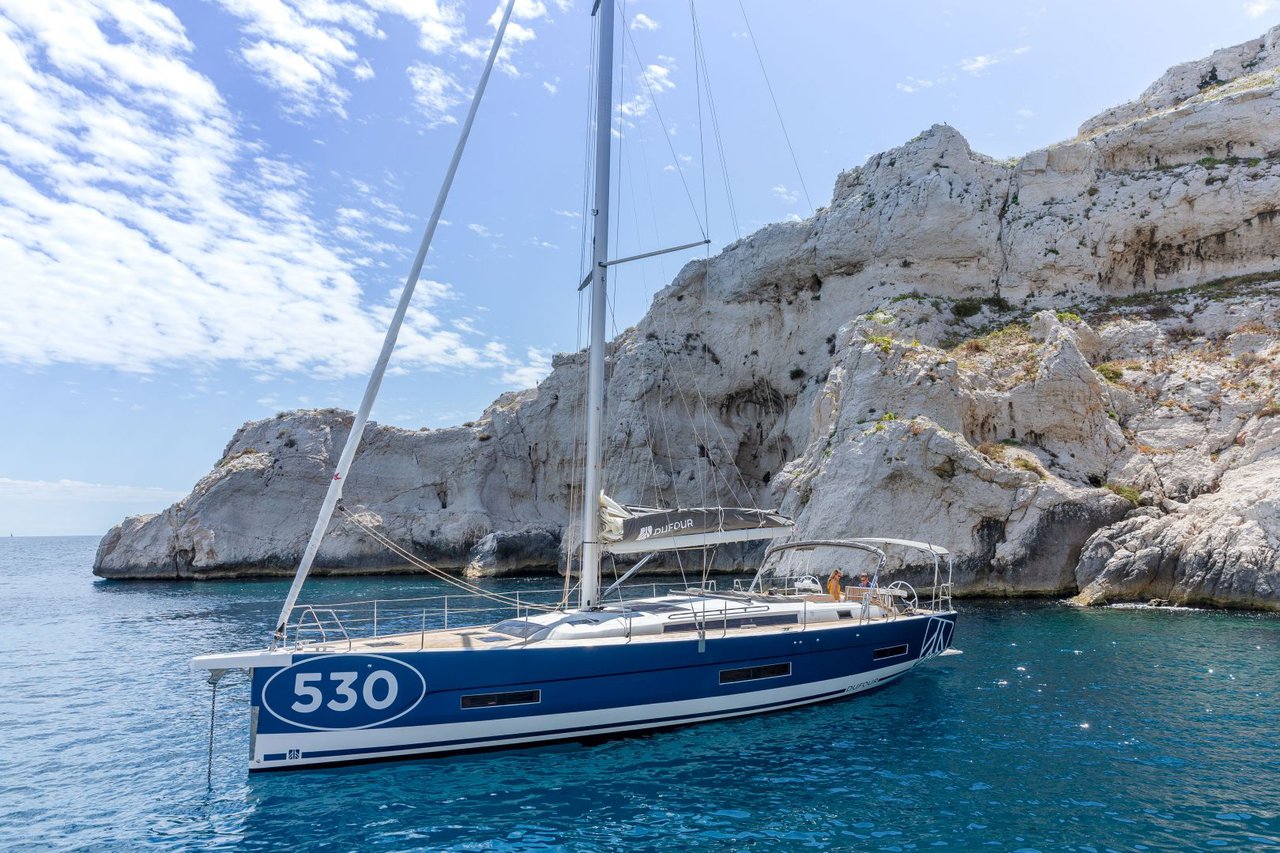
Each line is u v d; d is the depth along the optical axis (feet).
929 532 104.58
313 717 39.63
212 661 38.24
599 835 32.40
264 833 32.96
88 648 80.79
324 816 34.50
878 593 63.16
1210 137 142.61
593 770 39.96
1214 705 50.78
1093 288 143.95
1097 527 100.89
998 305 146.61
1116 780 37.88
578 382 187.73
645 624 48.49
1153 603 92.84
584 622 47.57
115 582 162.61
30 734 48.83
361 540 170.19
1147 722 47.37
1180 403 114.32
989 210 151.74
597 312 52.65
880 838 31.73
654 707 45.85
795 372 165.07
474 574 158.40
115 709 55.26
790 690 50.78
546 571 168.14
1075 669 61.41
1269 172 133.18
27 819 34.81
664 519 52.19
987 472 104.01
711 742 44.47
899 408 113.29
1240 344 119.03
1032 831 32.19
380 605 107.45
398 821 33.91
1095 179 149.48
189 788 38.52
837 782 38.11
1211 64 167.53
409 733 40.86
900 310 139.03
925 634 59.36
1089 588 96.02
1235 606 87.97
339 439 184.85
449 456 187.01
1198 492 102.53
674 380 173.47
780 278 168.76
